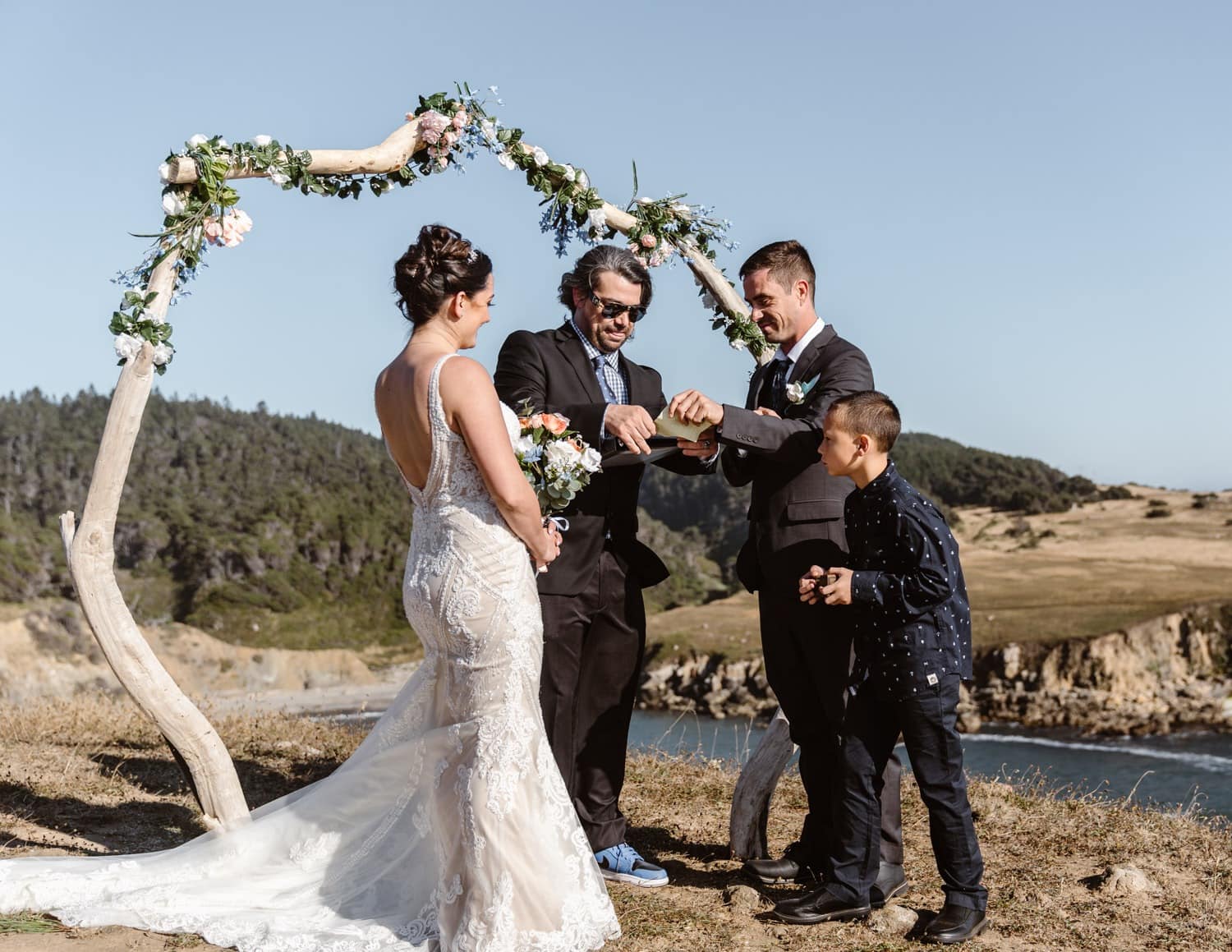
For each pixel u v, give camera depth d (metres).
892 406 3.75
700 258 5.41
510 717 3.43
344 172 4.44
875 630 3.72
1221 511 113.38
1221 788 23.47
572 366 4.39
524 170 4.98
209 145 4.10
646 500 172.25
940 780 3.68
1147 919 3.97
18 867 3.79
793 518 4.17
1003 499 137.38
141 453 153.12
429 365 3.47
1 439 155.88
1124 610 52.00
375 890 3.67
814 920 3.79
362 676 83.38
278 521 128.38
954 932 3.61
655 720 40.81
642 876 4.32
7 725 7.31
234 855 3.80
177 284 4.18
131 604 108.88
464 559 3.46
